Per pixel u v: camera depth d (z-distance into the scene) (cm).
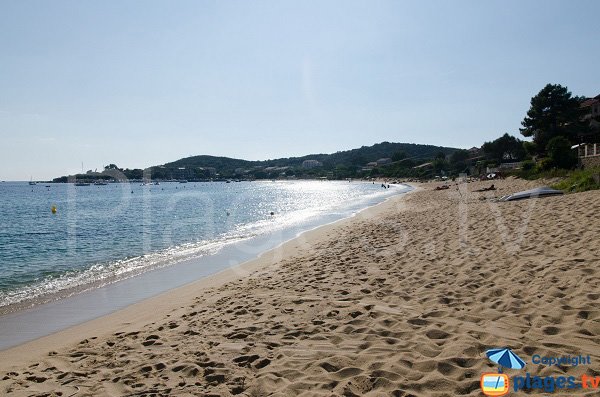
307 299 693
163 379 434
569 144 3366
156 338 585
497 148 8331
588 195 1549
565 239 873
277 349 486
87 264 1396
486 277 700
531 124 4931
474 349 423
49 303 895
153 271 1223
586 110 4953
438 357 414
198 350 511
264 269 1095
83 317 780
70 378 462
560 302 530
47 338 660
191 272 1174
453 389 354
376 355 438
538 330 457
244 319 627
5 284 1112
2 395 427
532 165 4534
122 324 704
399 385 369
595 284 569
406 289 692
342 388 373
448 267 805
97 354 543
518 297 580
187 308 758
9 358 569
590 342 416
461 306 574
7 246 1875
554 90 4725
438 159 11094
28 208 4719
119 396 402
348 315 582
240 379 418
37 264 1418
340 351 460
